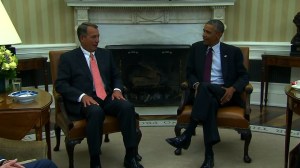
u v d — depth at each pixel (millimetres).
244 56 3098
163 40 4273
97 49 2840
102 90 2750
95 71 2750
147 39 4262
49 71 4199
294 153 2256
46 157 1874
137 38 4254
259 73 4375
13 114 2049
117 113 2600
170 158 2889
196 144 3186
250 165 2756
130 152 2609
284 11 4203
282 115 3975
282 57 3879
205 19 4254
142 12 4168
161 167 2719
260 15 4281
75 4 4008
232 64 2959
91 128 2443
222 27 2896
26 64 3738
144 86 4172
